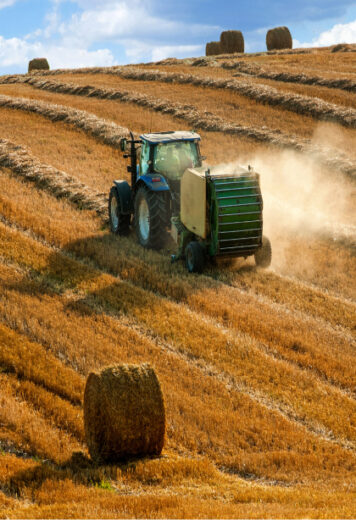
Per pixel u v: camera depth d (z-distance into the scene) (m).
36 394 23.61
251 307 32.69
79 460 19.95
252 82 91.00
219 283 35.84
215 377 25.67
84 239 43.12
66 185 53.97
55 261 38.59
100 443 19.75
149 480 18.58
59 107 80.81
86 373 25.66
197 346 28.05
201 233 35.84
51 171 57.16
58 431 21.62
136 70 105.62
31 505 16.66
